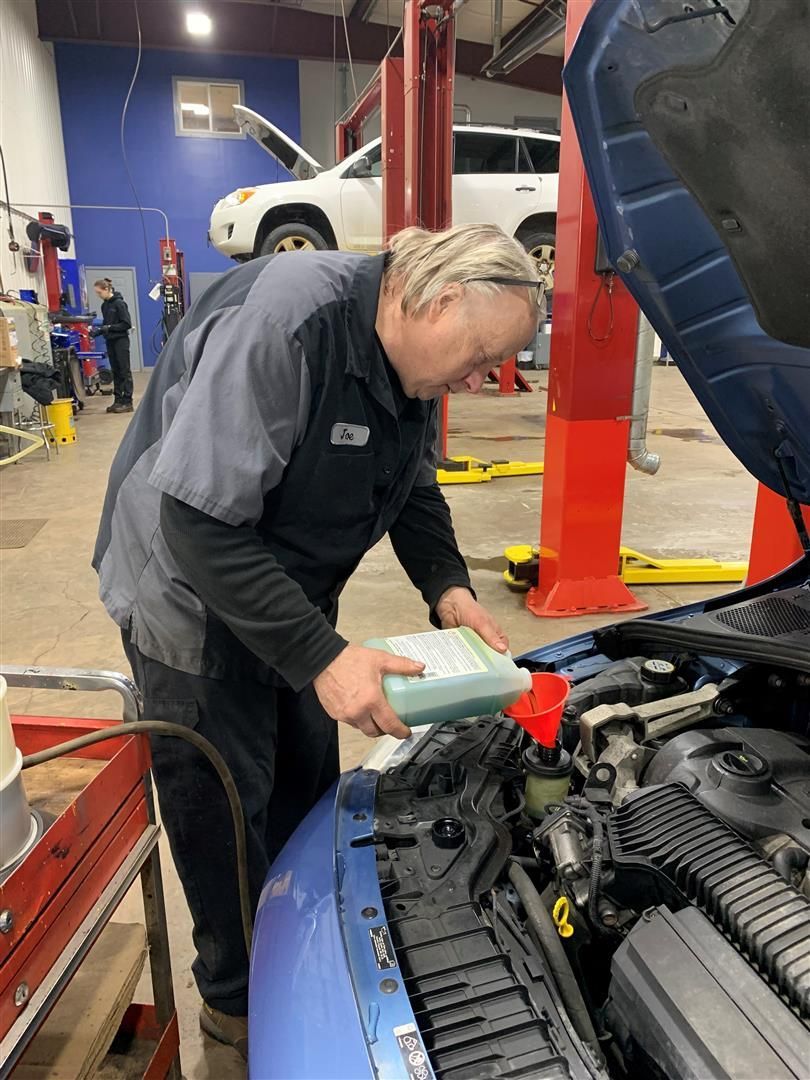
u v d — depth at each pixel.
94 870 1.10
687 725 1.40
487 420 8.86
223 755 1.41
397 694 1.10
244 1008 1.58
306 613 1.13
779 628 1.50
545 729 1.24
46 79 12.88
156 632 1.35
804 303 1.06
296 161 8.87
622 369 3.40
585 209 3.13
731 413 1.49
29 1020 0.92
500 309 1.12
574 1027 0.91
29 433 7.24
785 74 0.84
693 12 0.86
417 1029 0.87
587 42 0.96
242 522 1.13
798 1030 0.80
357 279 1.20
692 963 0.89
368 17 13.32
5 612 3.76
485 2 11.52
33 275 11.26
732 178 0.99
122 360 9.89
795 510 1.67
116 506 1.40
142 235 14.41
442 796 1.29
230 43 13.47
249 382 1.11
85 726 1.26
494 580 4.12
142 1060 1.33
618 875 1.05
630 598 3.75
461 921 1.03
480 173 8.12
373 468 1.32
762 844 1.08
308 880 1.14
